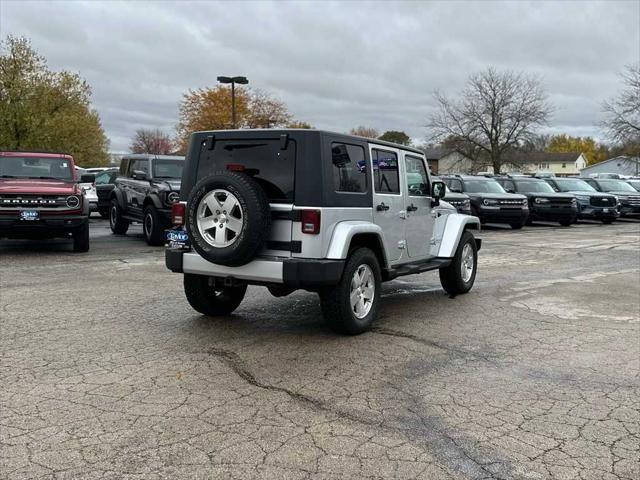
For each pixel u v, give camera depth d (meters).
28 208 11.28
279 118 51.28
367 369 5.05
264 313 7.07
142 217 14.11
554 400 4.41
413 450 3.58
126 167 15.63
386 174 6.70
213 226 5.62
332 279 5.56
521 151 62.75
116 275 9.48
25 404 4.20
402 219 6.97
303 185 5.59
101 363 5.11
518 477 3.29
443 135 63.56
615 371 5.10
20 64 34.44
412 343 5.86
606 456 3.55
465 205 18.78
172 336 5.99
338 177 5.84
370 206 6.29
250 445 3.62
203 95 48.62
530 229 20.75
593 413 4.18
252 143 5.87
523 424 3.98
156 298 7.77
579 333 6.33
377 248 6.46
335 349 5.61
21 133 34.19
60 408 4.14
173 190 13.04
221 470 3.32
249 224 5.44
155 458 3.45
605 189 26.72
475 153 63.44
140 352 5.44
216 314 6.82
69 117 35.56
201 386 4.59
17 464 3.36
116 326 6.35
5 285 8.56
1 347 5.54
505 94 61.12
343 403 4.30
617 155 58.12
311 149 5.61
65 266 10.38
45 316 6.73
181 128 49.44
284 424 3.92
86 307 7.21
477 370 5.07
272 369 5.01
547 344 5.90
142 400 4.29
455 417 4.08
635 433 3.87
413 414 4.12
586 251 13.74
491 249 14.09
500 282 9.45
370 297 6.26
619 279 9.80
